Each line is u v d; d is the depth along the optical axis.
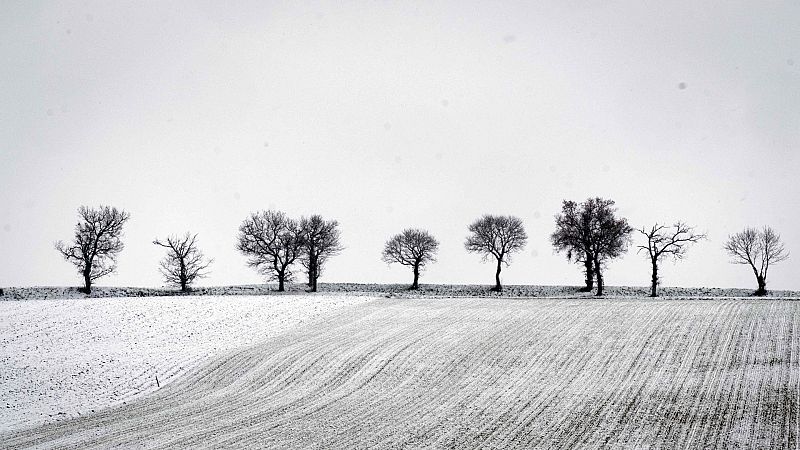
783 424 20.97
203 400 27.31
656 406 23.66
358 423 23.31
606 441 20.47
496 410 24.30
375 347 34.78
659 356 30.70
